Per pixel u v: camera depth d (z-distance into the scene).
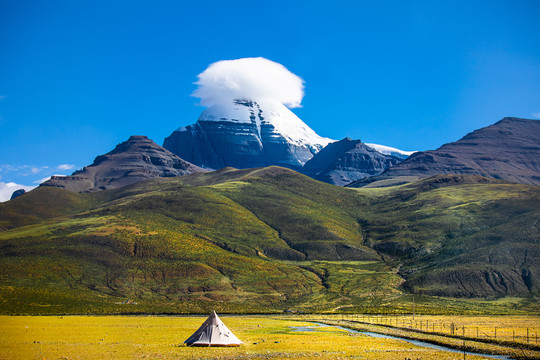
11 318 146.25
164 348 83.50
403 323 141.75
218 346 86.56
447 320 153.62
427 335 111.81
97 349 80.31
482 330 118.75
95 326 124.31
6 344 83.12
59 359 69.56
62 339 93.06
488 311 194.50
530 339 99.62
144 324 134.50
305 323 145.75
